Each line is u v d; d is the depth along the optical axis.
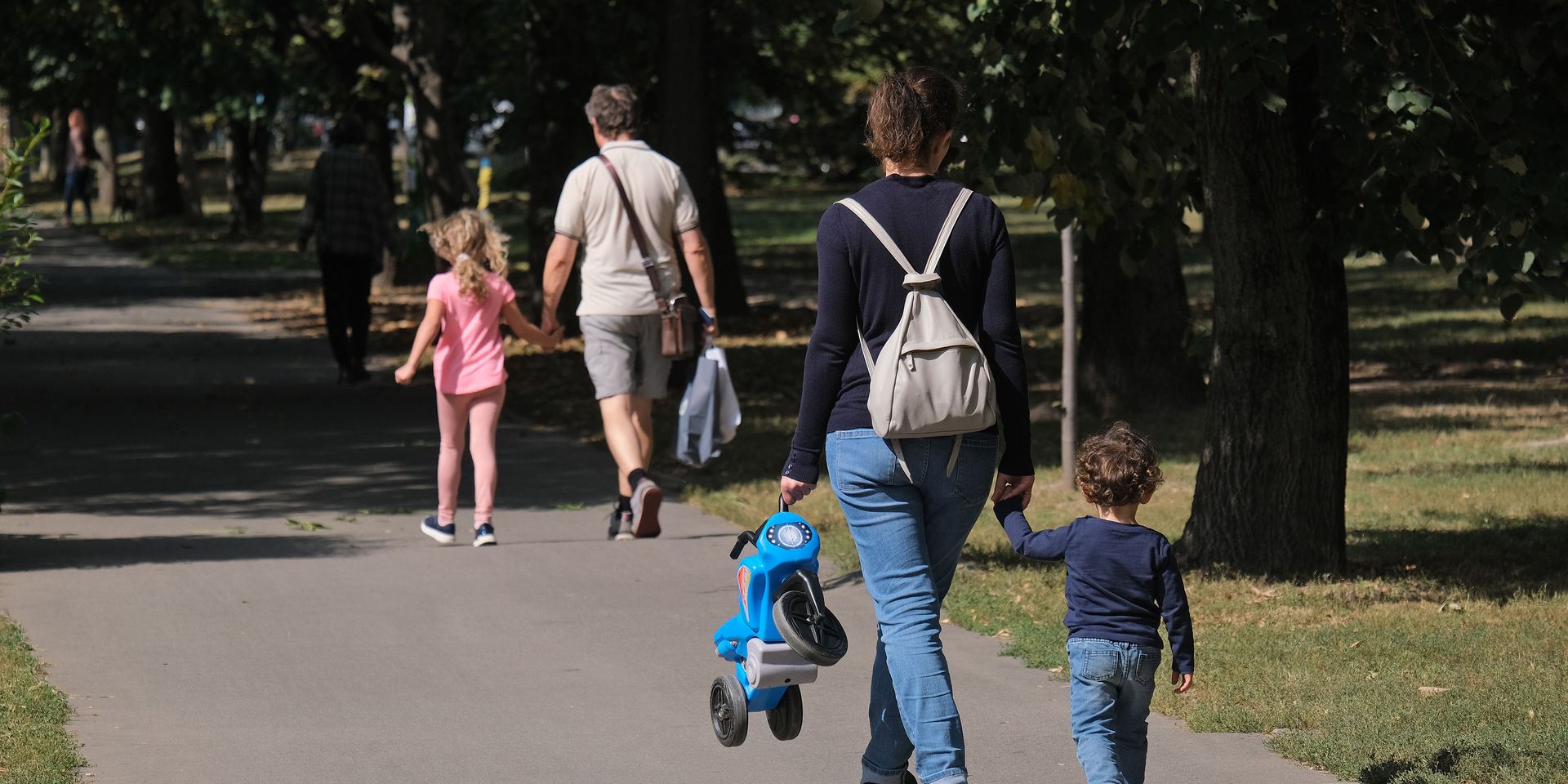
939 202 14.70
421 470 40.72
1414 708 20.12
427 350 67.06
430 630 24.97
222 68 94.06
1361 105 25.48
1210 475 30.14
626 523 32.12
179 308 85.94
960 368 14.25
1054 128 29.08
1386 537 33.59
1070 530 15.54
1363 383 64.00
